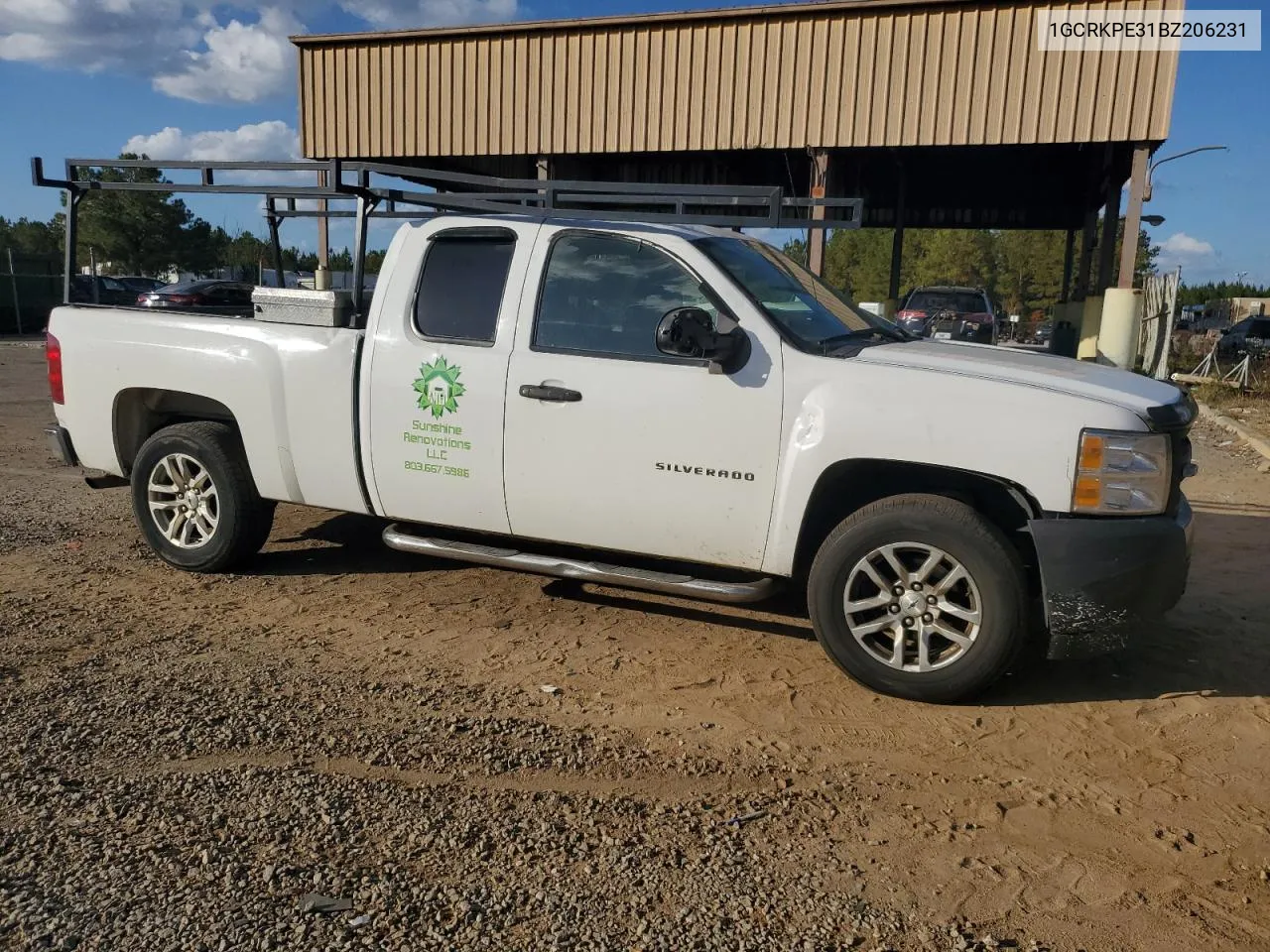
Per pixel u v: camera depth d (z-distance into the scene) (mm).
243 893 2680
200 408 5715
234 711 3840
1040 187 24578
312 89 17797
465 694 4102
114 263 46219
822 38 15023
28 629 4699
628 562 5367
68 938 2482
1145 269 44344
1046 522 3857
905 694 4133
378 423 4984
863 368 4145
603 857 2922
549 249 4711
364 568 5902
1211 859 3029
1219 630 5062
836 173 18656
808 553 4465
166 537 5738
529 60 16484
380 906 2645
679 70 15773
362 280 5352
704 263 4438
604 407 4477
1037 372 4180
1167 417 3943
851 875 2885
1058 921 2699
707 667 4484
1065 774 3559
